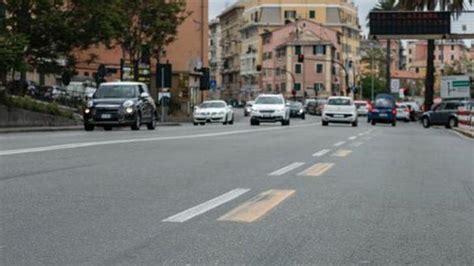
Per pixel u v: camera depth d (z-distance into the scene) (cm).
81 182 1103
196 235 733
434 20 5712
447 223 832
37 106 3519
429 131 3797
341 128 3734
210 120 4581
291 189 1080
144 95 3105
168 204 920
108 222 795
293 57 12181
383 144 2219
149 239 711
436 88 14175
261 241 711
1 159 1394
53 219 807
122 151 1667
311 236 741
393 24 5816
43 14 3656
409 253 675
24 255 641
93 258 632
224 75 16362
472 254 676
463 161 1648
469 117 3275
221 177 1209
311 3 13600
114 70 6153
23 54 3459
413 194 1059
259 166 1405
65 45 3834
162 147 1822
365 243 713
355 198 1005
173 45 7450
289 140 2305
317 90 11144
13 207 876
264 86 13375
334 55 12475
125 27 4291
